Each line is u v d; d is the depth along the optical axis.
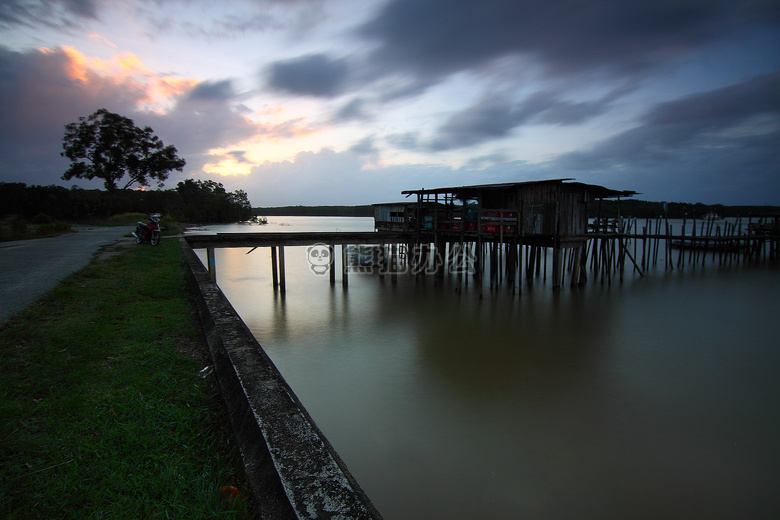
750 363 9.59
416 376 8.73
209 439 2.81
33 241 16.45
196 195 90.31
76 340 4.39
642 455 6.02
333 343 10.97
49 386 3.33
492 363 9.47
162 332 5.07
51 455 2.46
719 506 5.06
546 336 11.61
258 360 3.65
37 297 6.23
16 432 2.64
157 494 2.23
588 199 19.52
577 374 8.88
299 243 18.25
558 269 18.06
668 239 26.55
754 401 7.66
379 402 7.56
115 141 38.44
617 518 4.86
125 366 3.89
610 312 14.58
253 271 24.05
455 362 9.52
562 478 5.50
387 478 5.45
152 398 3.28
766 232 31.98
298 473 2.12
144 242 16.08
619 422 6.89
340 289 18.72
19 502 2.07
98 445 2.58
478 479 5.45
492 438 6.40
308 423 2.65
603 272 20.89
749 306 15.77
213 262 17.27
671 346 10.80
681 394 7.95
